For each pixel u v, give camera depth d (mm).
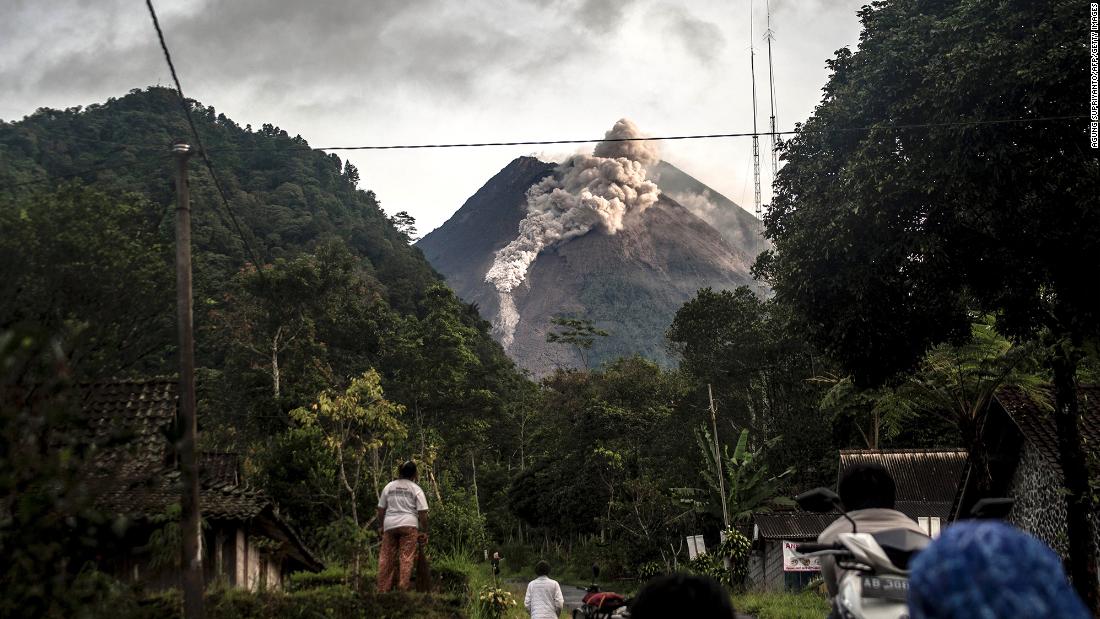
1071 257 17297
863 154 18016
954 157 16750
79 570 6141
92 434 7078
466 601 17797
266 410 57188
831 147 19469
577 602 43500
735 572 42625
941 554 1781
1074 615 1687
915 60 17750
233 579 19562
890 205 17469
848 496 4887
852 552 4102
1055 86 16062
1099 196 16062
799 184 20641
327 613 11852
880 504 4832
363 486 30547
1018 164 16391
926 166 17219
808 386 49656
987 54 16203
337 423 25234
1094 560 18688
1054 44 15930
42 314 6875
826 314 19453
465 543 32031
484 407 77688
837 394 32344
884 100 18297
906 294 19000
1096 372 25156
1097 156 16359
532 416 86312
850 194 18125
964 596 1706
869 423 47062
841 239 18094
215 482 21438
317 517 31219
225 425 58531
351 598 12242
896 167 17500
